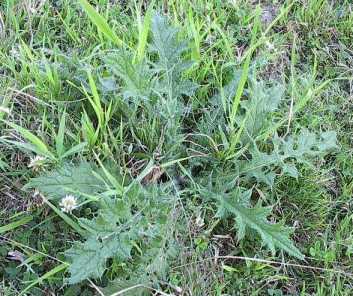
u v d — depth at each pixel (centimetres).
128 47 46
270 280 42
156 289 39
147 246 39
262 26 53
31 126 44
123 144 44
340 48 54
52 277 39
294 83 48
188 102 47
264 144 45
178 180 44
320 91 50
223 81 49
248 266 42
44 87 44
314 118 49
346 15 55
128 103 45
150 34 48
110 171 42
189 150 44
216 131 45
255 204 45
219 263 42
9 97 44
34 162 41
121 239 37
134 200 38
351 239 44
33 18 50
